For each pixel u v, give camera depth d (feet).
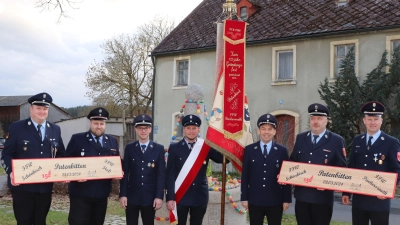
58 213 28.22
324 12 56.80
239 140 19.52
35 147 17.35
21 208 17.04
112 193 36.86
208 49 63.72
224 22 19.69
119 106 125.49
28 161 16.28
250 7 64.54
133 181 18.19
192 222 18.66
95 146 18.16
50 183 17.58
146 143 18.61
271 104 57.82
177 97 67.56
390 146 16.99
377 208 16.60
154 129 70.13
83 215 17.69
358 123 48.55
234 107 19.56
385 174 15.81
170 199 18.28
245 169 18.21
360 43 51.21
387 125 47.32
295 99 55.83
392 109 47.78
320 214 17.04
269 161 17.81
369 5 53.47
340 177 16.34
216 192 22.35
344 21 53.11
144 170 18.17
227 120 19.33
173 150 18.95
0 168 69.41
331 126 49.19
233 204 22.76
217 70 20.20
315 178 16.62
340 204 37.29
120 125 101.60
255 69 59.41
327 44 53.72
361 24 50.88
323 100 53.36
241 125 19.66
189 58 66.28
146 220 18.15
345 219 30.27
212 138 18.90
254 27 61.41
